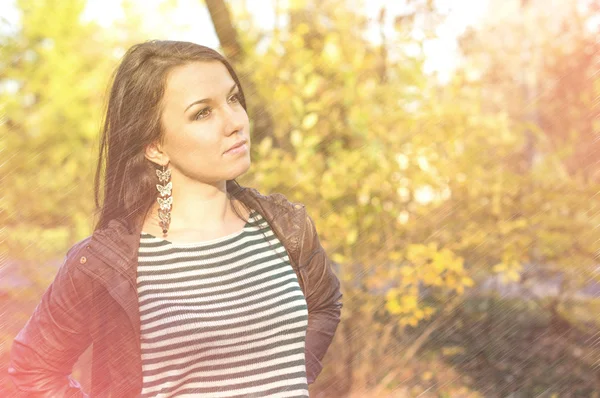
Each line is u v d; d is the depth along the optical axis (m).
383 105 4.11
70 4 6.18
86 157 5.74
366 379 4.32
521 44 4.96
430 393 4.37
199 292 1.61
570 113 4.89
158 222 1.69
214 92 1.64
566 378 4.67
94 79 6.04
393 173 4.06
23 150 5.66
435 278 3.98
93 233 1.67
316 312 1.91
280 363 1.63
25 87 6.05
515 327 5.17
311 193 3.98
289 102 4.09
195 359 1.57
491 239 4.36
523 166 4.54
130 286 1.61
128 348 1.61
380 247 4.12
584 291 5.45
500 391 4.47
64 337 1.65
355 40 4.19
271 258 1.71
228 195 1.78
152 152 1.68
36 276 4.84
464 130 4.21
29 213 5.39
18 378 1.69
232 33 4.14
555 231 4.53
